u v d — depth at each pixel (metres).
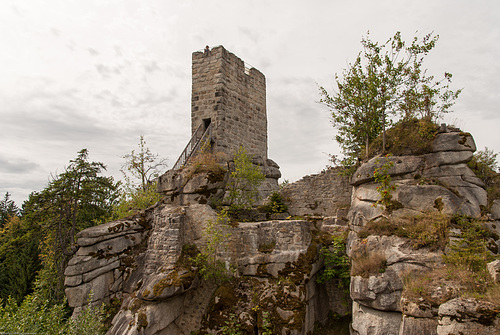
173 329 10.62
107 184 22.69
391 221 9.38
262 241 11.58
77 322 10.07
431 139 10.68
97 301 11.64
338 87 14.20
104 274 12.05
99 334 10.25
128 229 13.07
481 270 6.79
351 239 10.62
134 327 9.45
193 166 13.47
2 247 24.30
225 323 10.09
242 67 19.42
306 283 10.52
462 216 8.85
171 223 11.66
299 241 10.98
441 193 9.47
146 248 12.96
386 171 10.53
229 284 11.00
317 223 13.39
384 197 10.09
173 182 13.38
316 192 14.98
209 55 18.23
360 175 11.36
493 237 8.59
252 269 11.15
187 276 10.61
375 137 13.70
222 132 17.28
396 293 7.59
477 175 10.36
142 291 10.27
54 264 20.16
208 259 11.27
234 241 11.70
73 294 11.25
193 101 18.30
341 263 10.80
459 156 10.03
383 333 7.48
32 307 10.92
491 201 9.72
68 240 20.84
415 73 12.34
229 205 13.98
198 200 12.66
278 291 10.24
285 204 15.49
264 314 9.79
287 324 9.48
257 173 14.94
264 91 21.16
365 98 13.30
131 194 19.64
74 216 20.12
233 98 18.41
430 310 6.50
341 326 10.95
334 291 11.77
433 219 8.78
